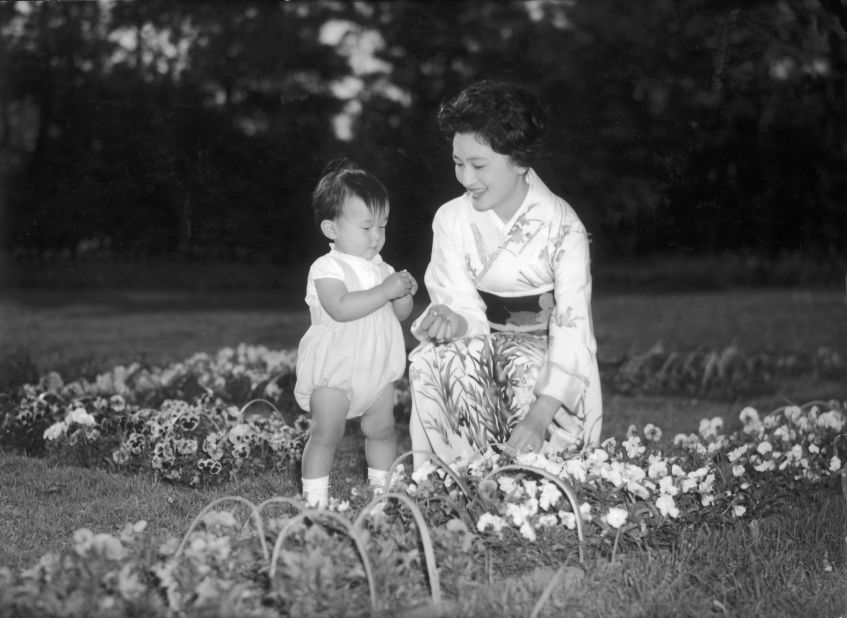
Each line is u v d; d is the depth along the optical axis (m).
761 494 4.33
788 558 3.77
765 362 9.85
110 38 13.55
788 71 10.78
